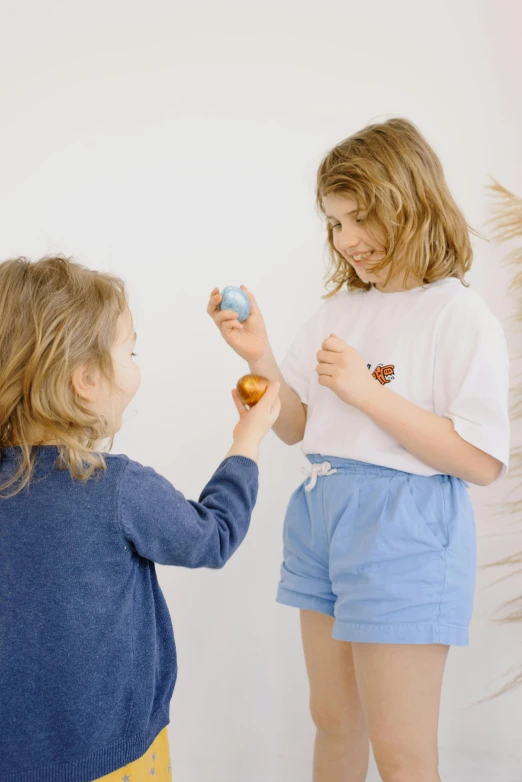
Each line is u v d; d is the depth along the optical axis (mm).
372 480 1257
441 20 1854
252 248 1856
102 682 981
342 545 1253
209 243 1855
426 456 1210
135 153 1851
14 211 1835
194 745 1809
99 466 1005
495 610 1806
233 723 1815
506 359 1254
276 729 1821
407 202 1283
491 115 1848
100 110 1848
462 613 1224
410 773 1198
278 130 1857
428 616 1192
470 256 1374
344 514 1260
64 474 1003
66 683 965
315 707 1397
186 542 1032
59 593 972
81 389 1046
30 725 960
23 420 1030
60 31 1843
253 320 1428
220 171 1858
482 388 1204
